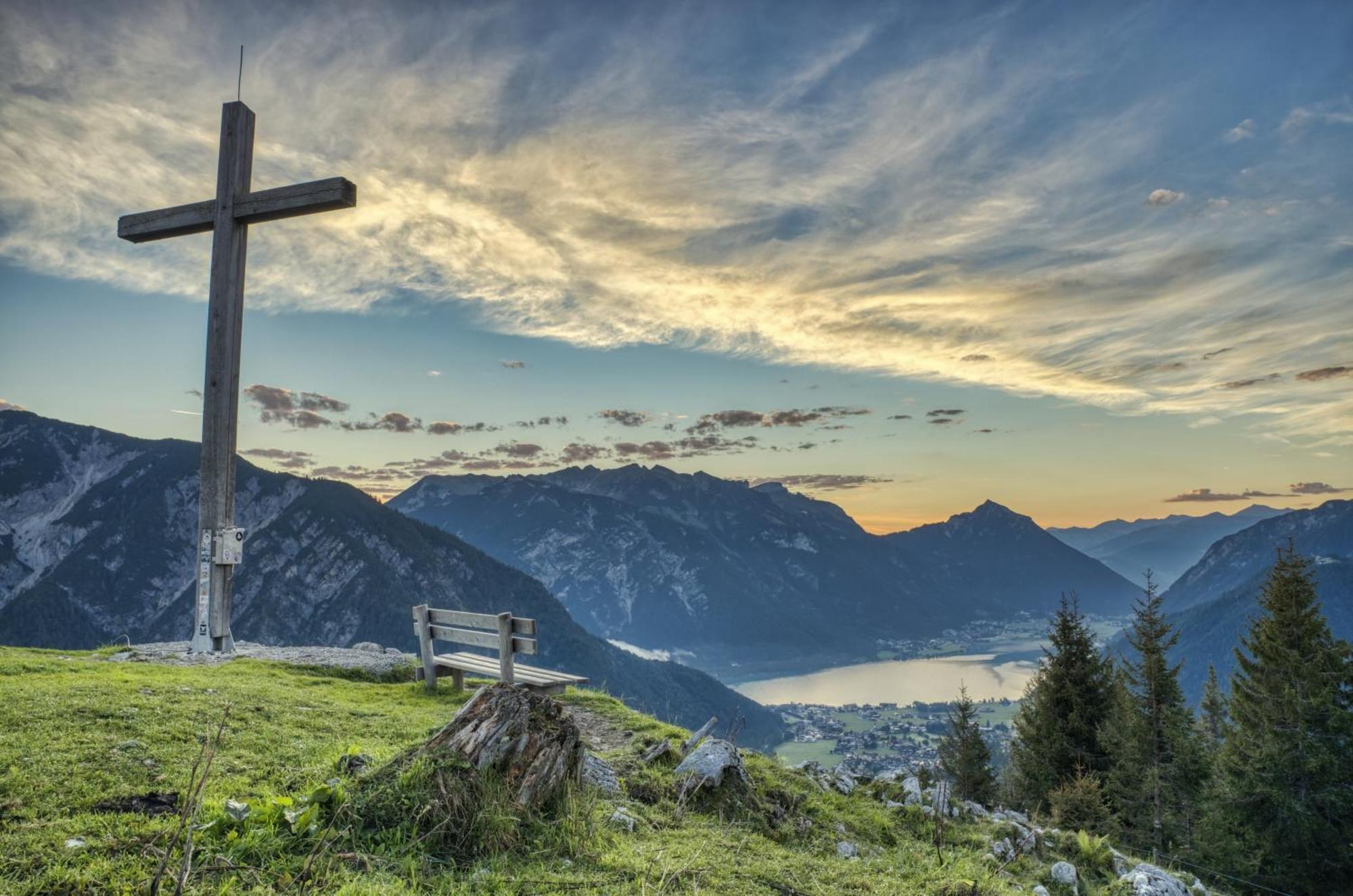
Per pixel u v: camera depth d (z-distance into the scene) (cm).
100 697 851
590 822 670
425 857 540
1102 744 3512
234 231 1656
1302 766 3347
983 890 761
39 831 506
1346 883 3177
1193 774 3528
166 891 443
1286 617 3700
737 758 949
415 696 1339
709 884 612
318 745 789
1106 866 1059
